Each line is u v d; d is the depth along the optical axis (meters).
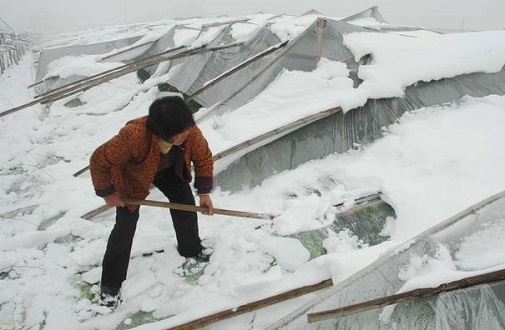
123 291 2.30
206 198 2.28
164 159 2.01
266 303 2.10
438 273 1.88
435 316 1.81
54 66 8.48
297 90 3.77
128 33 11.88
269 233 2.67
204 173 2.18
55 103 6.11
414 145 3.05
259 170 3.28
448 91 3.63
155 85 6.06
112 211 3.02
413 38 4.17
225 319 2.08
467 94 3.67
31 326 2.10
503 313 1.79
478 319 1.77
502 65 3.96
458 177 2.75
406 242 2.07
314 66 4.04
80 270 2.49
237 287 2.20
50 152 4.48
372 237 2.63
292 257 2.43
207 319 2.04
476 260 1.99
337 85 3.63
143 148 1.81
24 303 2.25
